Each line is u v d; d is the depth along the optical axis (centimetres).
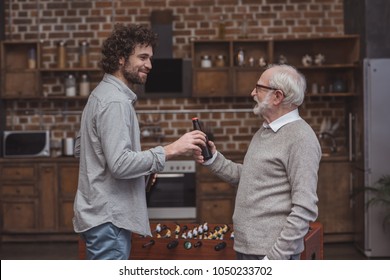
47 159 656
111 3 706
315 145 241
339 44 693
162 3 704
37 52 679
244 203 251
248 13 704
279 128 247
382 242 584
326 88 695
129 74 267
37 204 658
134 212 263
